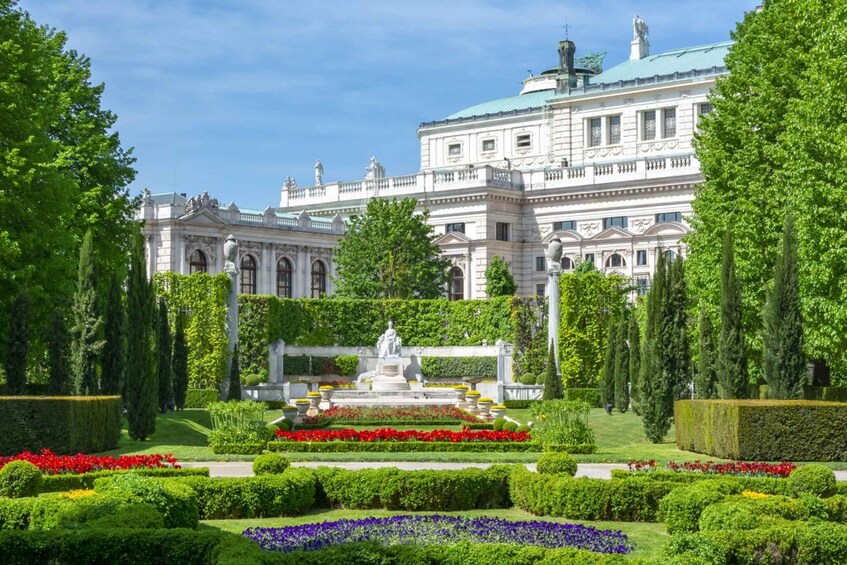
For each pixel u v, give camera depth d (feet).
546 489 93.56
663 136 376.27
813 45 171.12
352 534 78.64
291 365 281.74
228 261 247.91
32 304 162.61
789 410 127.24
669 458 131.13
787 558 67.77
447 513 95.81
